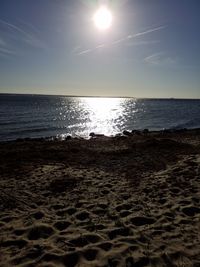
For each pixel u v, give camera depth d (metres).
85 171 10.80
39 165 11.98
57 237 5.16
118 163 12.33
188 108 87.75
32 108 68.19
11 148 17.91
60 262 4.33
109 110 74.62
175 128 36.19
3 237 5.22
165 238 5.03
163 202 7.09
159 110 75.31
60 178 9.60
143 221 5.90
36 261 4.34
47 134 28.81
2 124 34.19
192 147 16.16
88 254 4.56
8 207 6.73
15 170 10.97
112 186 8.70
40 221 5.96
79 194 7.93
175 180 8.88
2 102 91.25
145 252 4.53
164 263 4.24
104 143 19.81
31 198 7.54
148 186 8.52
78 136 27.05
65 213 6.50
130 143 19.25
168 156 13.47
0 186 8.58
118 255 4.45
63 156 14.12
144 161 12.51
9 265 4.25
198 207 6.52
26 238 5.16
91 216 6.26
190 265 4.17
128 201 7.20
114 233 5.34
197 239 4.95
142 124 40.19
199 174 9.33
